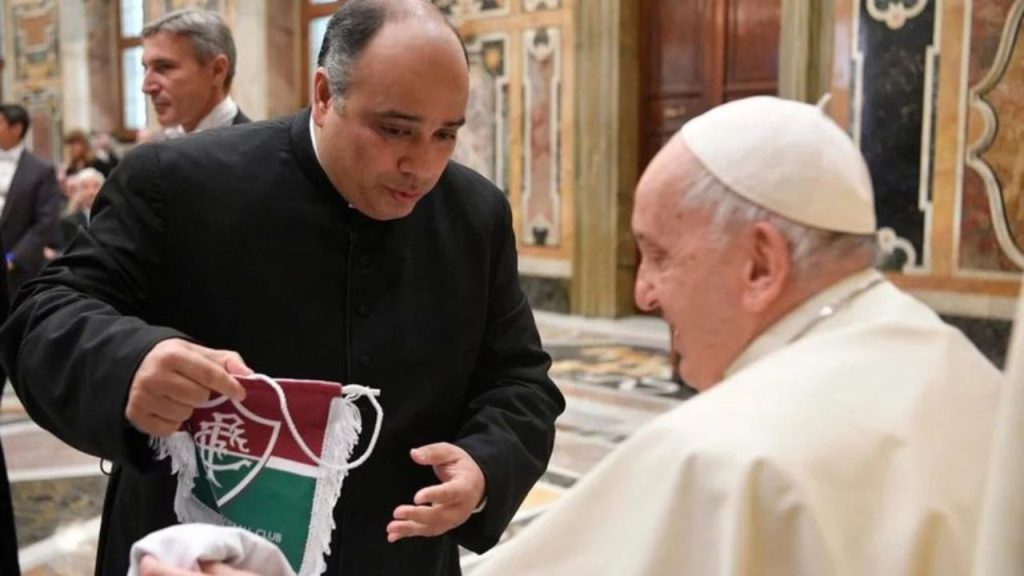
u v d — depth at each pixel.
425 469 1.69
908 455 1.05
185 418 1.38
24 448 4.90
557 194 8.47
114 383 1.36
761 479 1.01
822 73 6.91
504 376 1.78
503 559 1.17
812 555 0.98
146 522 1.62
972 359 1.19
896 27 6.14
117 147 12.88
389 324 1.65
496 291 1.81
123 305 1.56
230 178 1.60
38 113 13.31
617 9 7.99
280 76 10.86
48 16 12.99
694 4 7.95
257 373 1.58
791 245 1.18
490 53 8.80
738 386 1.13
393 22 1.47
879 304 1.21
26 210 6.09
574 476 4.27
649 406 5.42
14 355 1.57
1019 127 5.73
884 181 6.26
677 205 1.21
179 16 3.03
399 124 1.47
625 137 8.20
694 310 1.22
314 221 1.61
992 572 0.72
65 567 3.44
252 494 1.49
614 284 8.24
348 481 1.61
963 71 5.90
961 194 5.96
